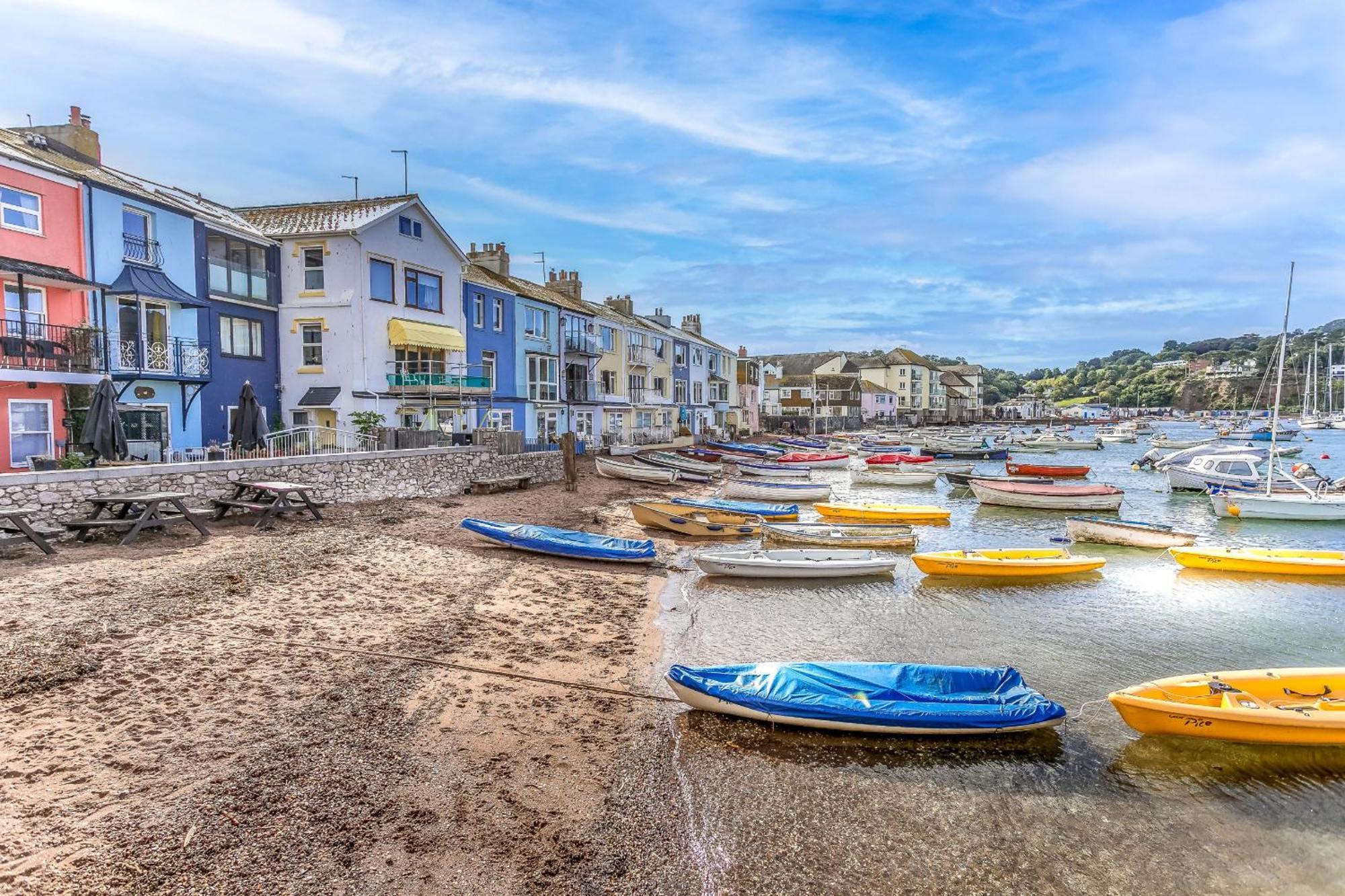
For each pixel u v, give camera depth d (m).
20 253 19.53
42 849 6.06
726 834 7.31
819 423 99.75
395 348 31.19
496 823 7.11
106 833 6.33
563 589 15.86
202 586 12.91
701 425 70.88
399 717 9.07
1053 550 20.11
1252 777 8.84
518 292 40.69
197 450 23.58
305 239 29.22
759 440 74.50
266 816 6.82
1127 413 188.75
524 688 10.41
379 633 11.96
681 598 16.14
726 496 35.41
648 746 8.98
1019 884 6.82
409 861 6.43
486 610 13.84
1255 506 28.97
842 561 18.03
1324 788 8.64
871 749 9.14
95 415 17.39
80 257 21.11
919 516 28.58
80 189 21.08
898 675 10.11
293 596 13.25
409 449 25.64
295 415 29.53
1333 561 19.00
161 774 7.31
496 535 19.05
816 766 8.71
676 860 6.84
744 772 8.49
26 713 8.22
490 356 38.56
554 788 7.85
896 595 16.98
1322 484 33.41
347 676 10.10
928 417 135.38
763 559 18.00
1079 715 10.43
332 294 29.28
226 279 26.95
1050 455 67.50
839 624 14.63
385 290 30.92
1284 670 10.40
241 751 7.88
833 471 51.03
